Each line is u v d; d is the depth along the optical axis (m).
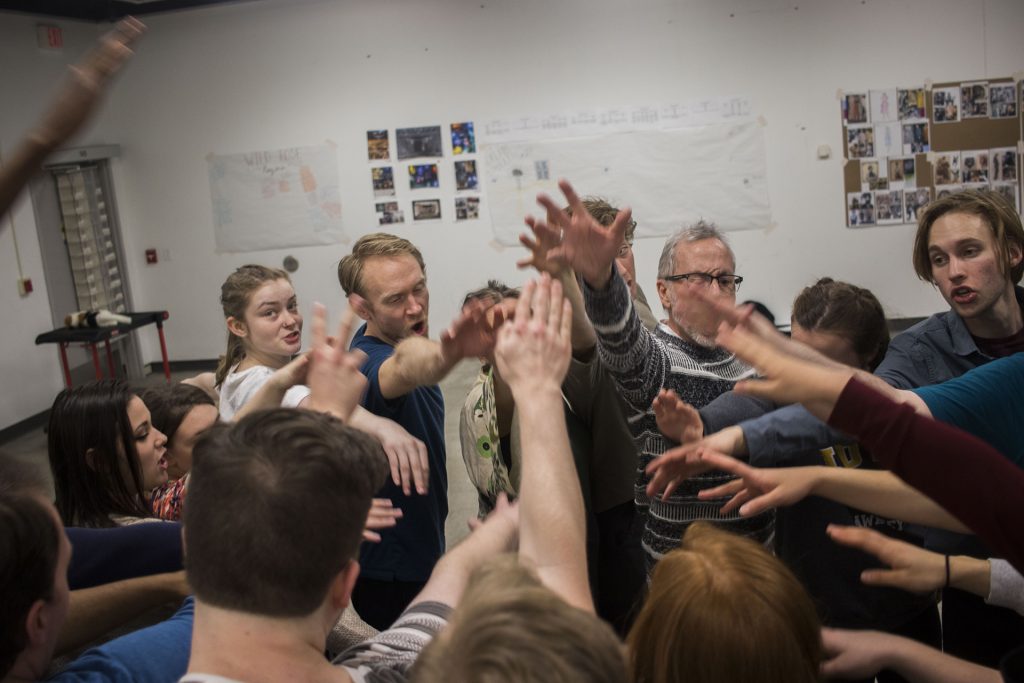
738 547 0.97
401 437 1.50
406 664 0.95
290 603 0.85
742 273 7.65
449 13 7.50
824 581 1.64
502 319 1.42
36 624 1.02
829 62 7.23
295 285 8.14
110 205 7.96
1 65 6.75
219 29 7.75
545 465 1.01
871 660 1.23
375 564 1.86
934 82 7.18
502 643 0.65
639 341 1.57
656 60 7.38
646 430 1.69
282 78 7.78
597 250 1.45
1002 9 7.00
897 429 0.94
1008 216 1.94
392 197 7.88
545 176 7.66
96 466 1.84
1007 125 7.17
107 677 1.04
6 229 6.73
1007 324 1.97
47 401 7.12
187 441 2.19
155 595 1.28
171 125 7.96
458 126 7.68
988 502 0.90
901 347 2.05
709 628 0.88
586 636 0.66
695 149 7.47
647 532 1.73
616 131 7.52
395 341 1.99
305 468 0.86
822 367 1.00
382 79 7.68
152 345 8.40
